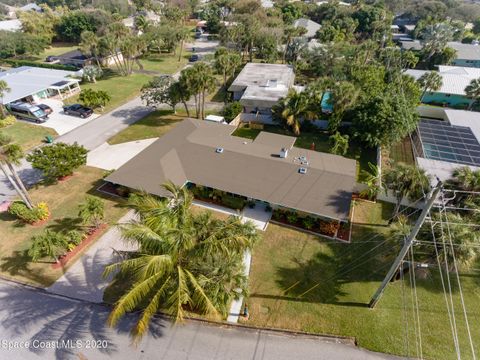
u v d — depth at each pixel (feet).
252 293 70.95
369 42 212.02
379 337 62.54
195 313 66.08
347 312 67.15
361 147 132.26
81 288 71.36
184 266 55.31
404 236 68.18
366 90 147.64
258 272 76.02
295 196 90.22
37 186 105.81
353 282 73.92
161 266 48.62
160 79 158.20
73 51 261.03
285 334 63.05
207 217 59.47
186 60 260.01
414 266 68.44
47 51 287.28
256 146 113.09
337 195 90.27
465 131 124.57
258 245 83.35
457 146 114.73
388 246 82.64
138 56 263.90
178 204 58.75
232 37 240.12
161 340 61.41
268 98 158.81
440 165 104.42
